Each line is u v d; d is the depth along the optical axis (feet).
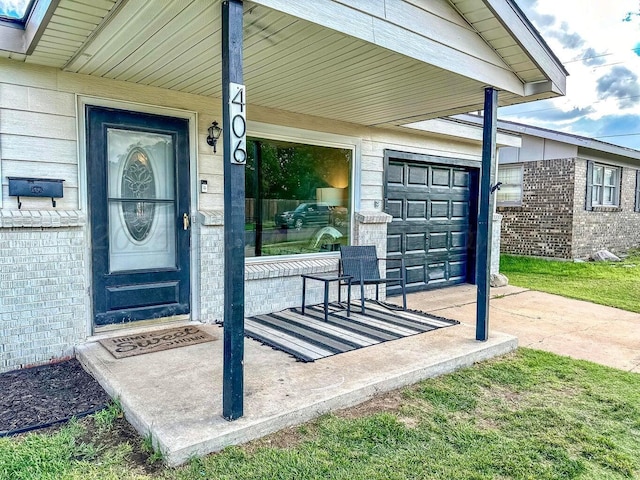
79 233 11.41
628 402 9.62
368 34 8.99
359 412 8.83
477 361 11.95
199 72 11.29
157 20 8.16
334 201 18.11
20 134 10.75
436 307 18.97
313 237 17.56
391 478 6.63
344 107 15.20
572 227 33.35
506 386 10.43
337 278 14.92
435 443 7.71
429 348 11.96
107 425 8.02
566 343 14.33
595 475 6.89
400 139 20.30
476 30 11.41
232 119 7.49
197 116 13.64
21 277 10.59
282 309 16.08
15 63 10.59
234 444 7.36
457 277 24.84
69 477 6.43
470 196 25.13
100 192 12.06
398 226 21.24
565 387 10.44
